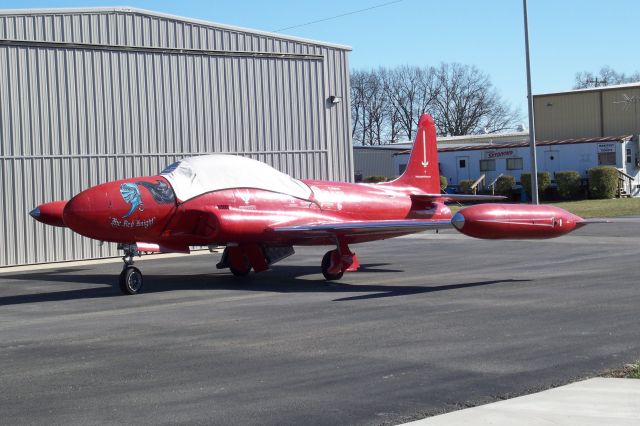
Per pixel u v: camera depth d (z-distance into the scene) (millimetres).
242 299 13516
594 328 9789
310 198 16734
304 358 8516
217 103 24719
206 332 10312
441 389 7078
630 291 12906
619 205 40531
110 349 9336
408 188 19266
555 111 60031
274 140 25781
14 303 14023
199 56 24391
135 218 14398
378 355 8547
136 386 7457
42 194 21484
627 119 57156
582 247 21625
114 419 6387
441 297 12930
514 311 11219
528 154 50719
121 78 22953
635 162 49969
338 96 27203
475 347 8836
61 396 7133
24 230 21125
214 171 15648
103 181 22562
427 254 21156
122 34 23016
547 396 6727
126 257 14766
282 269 18625
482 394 6879
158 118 23609
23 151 21188
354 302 12672
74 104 22094
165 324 11086
